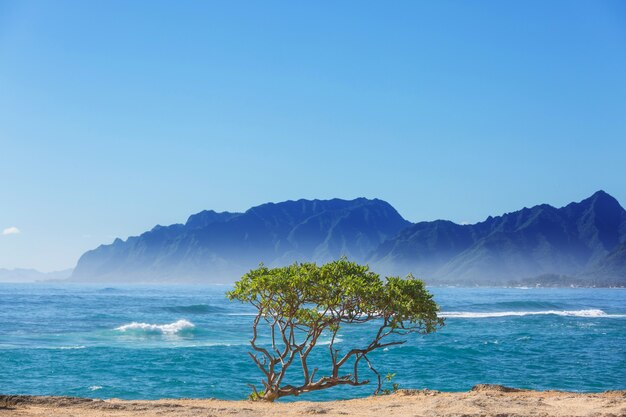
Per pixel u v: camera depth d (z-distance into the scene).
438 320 20.22
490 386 20.69
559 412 14.83
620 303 167.75
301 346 20.28
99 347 45.72
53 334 56.28
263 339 53.75
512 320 85.50
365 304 19.58
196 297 181.12
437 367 38.16
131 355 41.25
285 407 16.70
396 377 34.31
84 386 30.25
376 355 43.25
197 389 30.11
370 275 20.09
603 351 47.22
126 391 29.30
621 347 50.12
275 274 19.88
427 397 18.27
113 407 15.90
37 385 30.33
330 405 17.05
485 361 41.06
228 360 39.38
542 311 117.00
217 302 140.00
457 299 186.38
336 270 19.83
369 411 15.36
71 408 15.62
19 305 107.44
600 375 35.47
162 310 99.94
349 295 19.33
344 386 30.64
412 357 42.56
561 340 55.72
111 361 38.47
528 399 17.05
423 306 19.78
